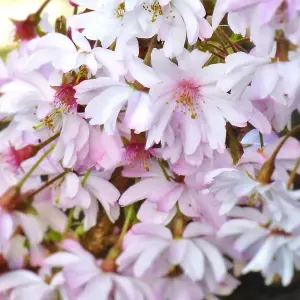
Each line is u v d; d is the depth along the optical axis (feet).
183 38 1.21
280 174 1.22
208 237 1.17
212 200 1.20
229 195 1.18
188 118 1.22
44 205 1.20
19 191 1.18
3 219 1.16
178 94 1.21
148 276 1.15
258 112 1.23
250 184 1.16
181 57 1.20
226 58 1.18
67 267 1.13
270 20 1.14
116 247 1.16
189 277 1.16
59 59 1.20
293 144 1.23
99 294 1.13
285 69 1.16
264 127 1.22
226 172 1.16
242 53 1.18
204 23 1.20
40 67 1.22
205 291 1.19
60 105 1.22
